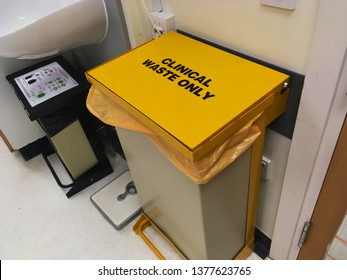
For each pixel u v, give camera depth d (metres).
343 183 0.75
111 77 0.80
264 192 1.04
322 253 0.95
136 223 1.31
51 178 1.60
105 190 1.45
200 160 0.63
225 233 0.96
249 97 0.67
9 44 0.90
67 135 1.31
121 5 1.02
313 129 0.72
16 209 1.47
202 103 0.68
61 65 1.38
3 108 1.47
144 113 0.67
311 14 0.61
